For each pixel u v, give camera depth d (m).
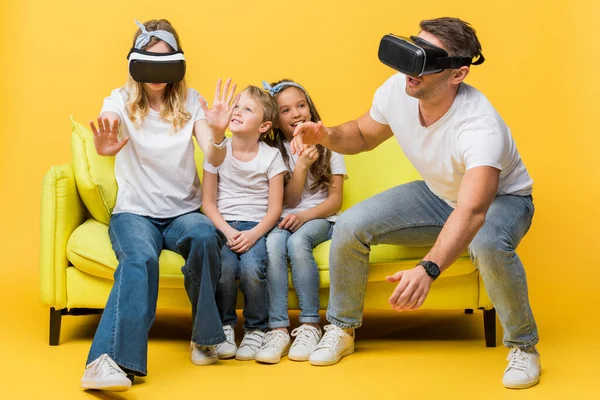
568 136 4.17
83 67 4.26
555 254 4.13
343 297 2.98
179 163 3.16
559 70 4.18
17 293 3.79
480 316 3.63
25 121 4.28
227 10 4.22
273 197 3.21
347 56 4.20
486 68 4.20
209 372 2.87
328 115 4.20
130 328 2.68
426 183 2.97
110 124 3.04
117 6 4.24
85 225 3.17
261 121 3.23
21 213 4.25
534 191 4.16
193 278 2.91
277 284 3.07
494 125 2.68
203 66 4.23
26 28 4.27
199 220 3.05
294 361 2.99
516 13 4.19
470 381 2.79
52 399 2.62
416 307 2.32
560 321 3.52
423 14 4.19
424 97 2.69
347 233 2.92
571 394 2.67
